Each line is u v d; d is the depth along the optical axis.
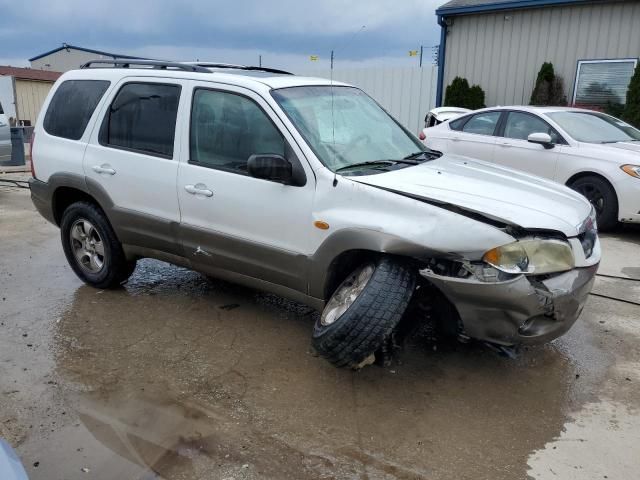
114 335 4.07
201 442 2.89
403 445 2.88
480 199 3.19
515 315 3.00
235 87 3.83
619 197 6.73
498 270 2.93
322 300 3.53
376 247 3.13
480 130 8.52
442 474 2.67
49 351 3.83
